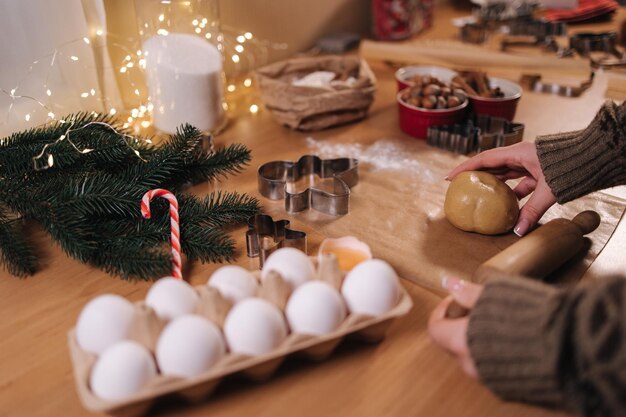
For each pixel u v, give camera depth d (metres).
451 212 0.65
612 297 0.37
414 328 0.53
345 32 1.29
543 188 0.64
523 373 0.40
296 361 0.50
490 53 1.03
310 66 0.98
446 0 1.55
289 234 0.61
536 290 0.42
